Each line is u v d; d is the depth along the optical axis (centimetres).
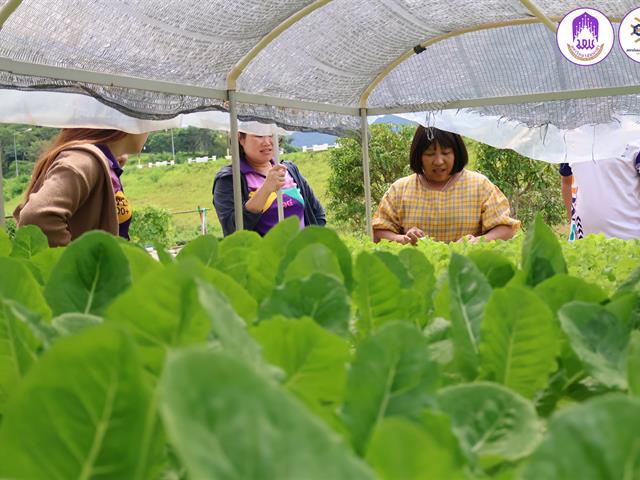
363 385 36
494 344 52
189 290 39
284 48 399
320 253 62
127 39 314
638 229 452
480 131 491
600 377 47
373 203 1158
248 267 82
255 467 20
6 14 243
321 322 53
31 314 45
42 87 282
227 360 21
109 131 323
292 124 443
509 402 41
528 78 469
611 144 455
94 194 272
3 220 366
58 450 27
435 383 37
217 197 407
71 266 61
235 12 331
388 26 414
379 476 23
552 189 1062
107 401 27
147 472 32
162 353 40
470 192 395
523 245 76
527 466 23
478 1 388
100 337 26
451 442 33
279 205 416
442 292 70
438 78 489
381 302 64
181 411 20
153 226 1449
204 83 380
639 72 436
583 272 134
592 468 23
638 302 63
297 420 21
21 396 26
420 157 397
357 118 507
